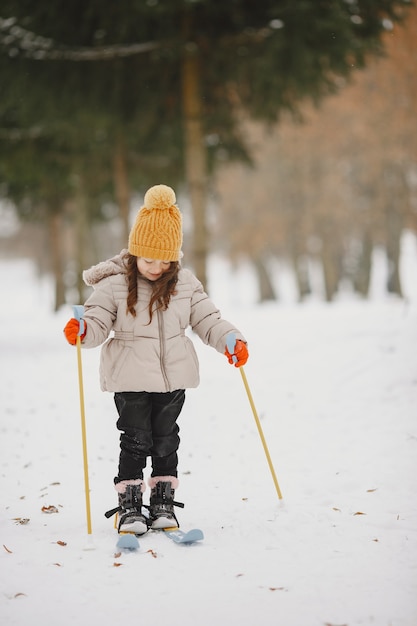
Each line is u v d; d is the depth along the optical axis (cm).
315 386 924
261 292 4391
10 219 5497
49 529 475
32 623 330
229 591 362
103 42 1393
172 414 476
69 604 350
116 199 2548
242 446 719
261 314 1981
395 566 390
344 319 1423
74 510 523
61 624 329
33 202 2703
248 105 1609
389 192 3284
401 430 713
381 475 585
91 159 2189
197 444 738
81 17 1372
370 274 3769
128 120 1650
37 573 391
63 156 2064
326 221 3672
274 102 1535
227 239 4634
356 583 368
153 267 467
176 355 471
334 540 438
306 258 4222
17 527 479
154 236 459
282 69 1381
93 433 795
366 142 3123
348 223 3738
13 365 1355
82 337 459
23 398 1020
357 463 627
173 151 1969
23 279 7581
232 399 917
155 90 1579
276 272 6209
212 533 462
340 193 3581
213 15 1393
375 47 1379
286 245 4334
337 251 4416
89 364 1289
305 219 3709
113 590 366
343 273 4628
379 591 357
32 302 5456
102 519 499
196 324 490
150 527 468
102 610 343
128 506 459
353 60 1406
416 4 1401
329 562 400
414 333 1090
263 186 3972
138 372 460
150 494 528
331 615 332
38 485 596
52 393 1044
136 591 364
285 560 406
